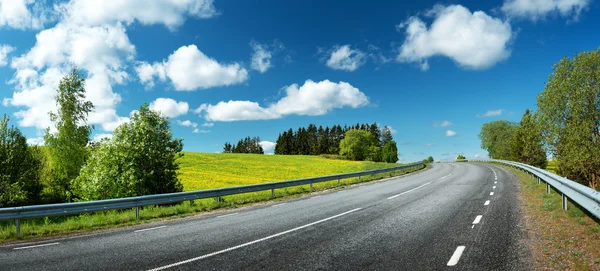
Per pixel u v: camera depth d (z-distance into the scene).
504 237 7.32
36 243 8.18
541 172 17.36
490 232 7.84
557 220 8.77
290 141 157.25
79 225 10.47
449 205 12.48
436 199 14.34
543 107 28.09
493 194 15.47
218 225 10.00
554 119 27.52
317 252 6.57
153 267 5.83
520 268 5.32
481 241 7.04
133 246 7.49
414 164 42.41
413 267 5.50
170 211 13.13
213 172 40.97
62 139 24.06
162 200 13.33
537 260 5.70
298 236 8.03
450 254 6.16
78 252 7.09
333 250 6.68
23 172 21.42
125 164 16.70
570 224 8.15
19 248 7.66
